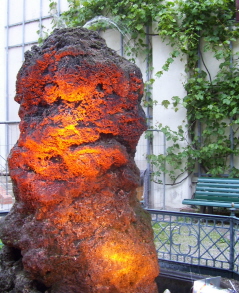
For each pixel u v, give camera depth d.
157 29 6.61
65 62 1.99
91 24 7.01
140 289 2.05
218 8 6.19
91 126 2.02
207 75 6.40
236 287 2.69
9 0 8.48
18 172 2.03
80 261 1.88
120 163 2.10
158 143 6.60
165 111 6.52
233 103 6.03
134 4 6.77
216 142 6.31
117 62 2.17
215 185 5.73
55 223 1.90
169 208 6.50
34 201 1.95
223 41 6.25
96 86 2.04
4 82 8.49
